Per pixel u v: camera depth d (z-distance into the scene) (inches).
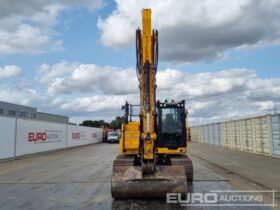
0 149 826.2
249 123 1077.8
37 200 359.6
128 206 323.3
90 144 2021.4
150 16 363.9
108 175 556.4
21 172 616.1
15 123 916.0
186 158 475.2
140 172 344.2
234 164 709.3
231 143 1310.3
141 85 363.3
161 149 482.6
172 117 492.1
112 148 1509.6
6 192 409.4
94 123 4126.5
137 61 377.4
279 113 840.3
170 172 346.0
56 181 495.8
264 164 697.0
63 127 1419.8
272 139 887.7
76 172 604.7
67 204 337.7
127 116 455.2
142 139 352.2
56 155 1074.1
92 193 394.6
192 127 2300.7
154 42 378.3
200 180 486.9
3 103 1994.3
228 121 1349.7
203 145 1633.9
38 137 1104.8
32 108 2375.7
